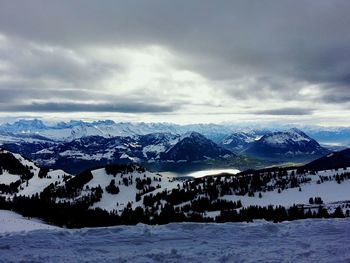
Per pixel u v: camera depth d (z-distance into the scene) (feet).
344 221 121.08
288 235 104.68
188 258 84.17
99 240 99.81
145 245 96.17
